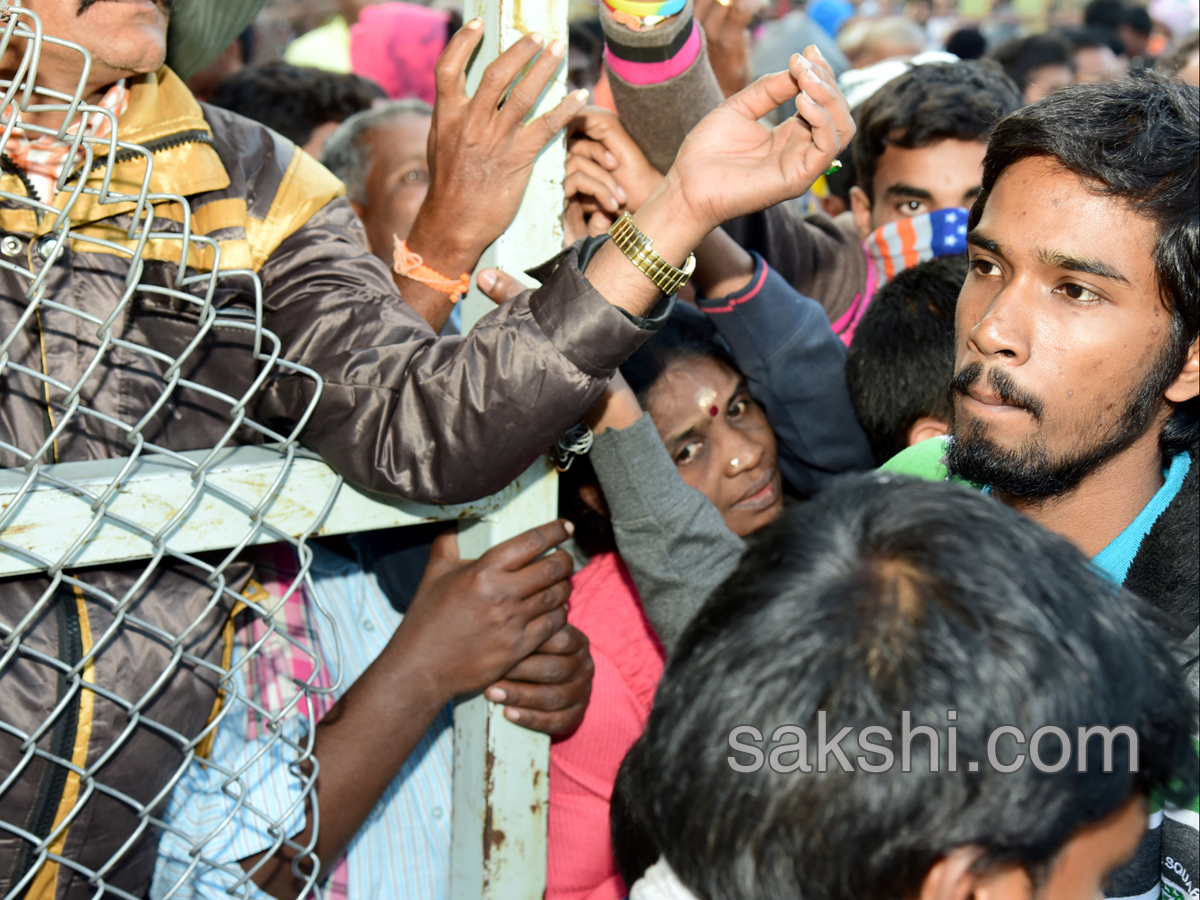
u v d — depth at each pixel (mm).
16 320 963
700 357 1493
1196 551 851
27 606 923
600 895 1299
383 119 2213
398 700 1101
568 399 934
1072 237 807
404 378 961
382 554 1353
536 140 1061
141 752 987
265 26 4941
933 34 6160
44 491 833
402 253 1133
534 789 1170
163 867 1117
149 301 1008
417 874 1287
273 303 1056
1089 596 576
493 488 980
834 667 541
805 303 1514
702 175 927
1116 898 833
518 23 1032
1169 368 829
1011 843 541
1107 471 886
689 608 1231
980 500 606
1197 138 796
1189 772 618
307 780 989
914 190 1990
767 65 4316
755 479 1545
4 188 965
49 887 982
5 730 901
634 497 1233
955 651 530
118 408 999
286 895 1127
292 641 960
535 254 1120
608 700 1300
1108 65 4203
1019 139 842
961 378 882
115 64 948
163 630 943
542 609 1125
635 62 1238
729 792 562
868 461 1625
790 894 558
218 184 1044
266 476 938
